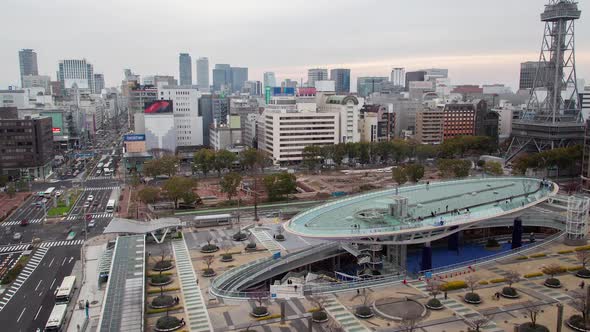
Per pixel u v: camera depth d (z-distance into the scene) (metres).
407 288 127.00
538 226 188.62
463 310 113.06
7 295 140.62
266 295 126.75
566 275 133.25
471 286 119.81
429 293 122.88
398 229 132.38
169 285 134.38
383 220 142.50
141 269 133.50
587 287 123.06
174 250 167.88
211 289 129.12
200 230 193.75
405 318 105.00
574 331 102.00
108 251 164.75
